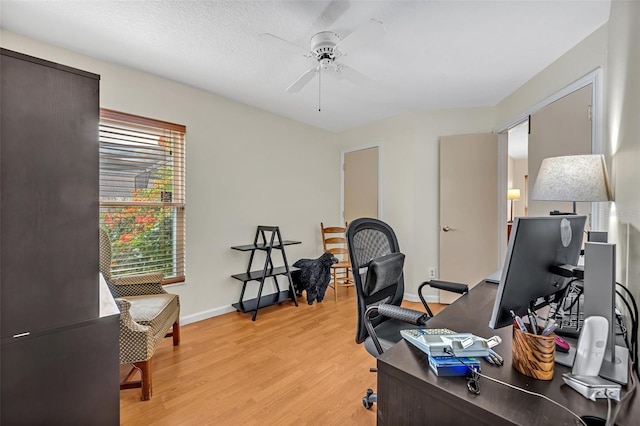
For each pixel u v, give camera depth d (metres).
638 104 1.09
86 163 1.11
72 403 1.11
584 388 0.67
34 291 1.02
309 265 3.52
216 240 3.05
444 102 3.27
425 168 3.56
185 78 2.66
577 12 1.75
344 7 1.71
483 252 3.31
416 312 1.12
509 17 1.80
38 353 1.04
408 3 1.67
